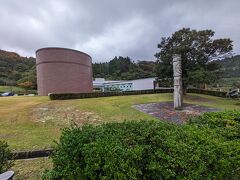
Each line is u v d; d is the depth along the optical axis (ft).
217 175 7.81
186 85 71.41
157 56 76.13
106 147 7.44
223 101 69.26
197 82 65.62
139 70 210.59
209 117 13.34
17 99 62.44
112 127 9.91
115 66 243.40
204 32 70.90
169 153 7.83
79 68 88.43
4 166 12.03
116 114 41.45
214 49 72.84
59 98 59.98
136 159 7.39
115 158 7.14
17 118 37.27
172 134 9.01
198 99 70.90
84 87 91.61
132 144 8.22
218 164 7.81
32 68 195.42
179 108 47.91
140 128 9.52
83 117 38.58
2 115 39.22
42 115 39.75
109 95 70.13
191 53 70.13
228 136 10.43
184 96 75.66
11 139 25.16
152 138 8.47
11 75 183.42
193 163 7.46
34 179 14.29
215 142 8.60
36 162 17.80
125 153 7.28
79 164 7.72
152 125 10.07
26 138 25.50
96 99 59.98
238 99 77.82
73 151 7.88
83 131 9.07
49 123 34.22
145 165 7.63
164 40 74.74
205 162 7.64
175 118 39.06
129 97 64.80
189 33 71.10
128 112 43.47
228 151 8.27
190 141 8.49
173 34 73.46
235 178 8.32
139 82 124.36
